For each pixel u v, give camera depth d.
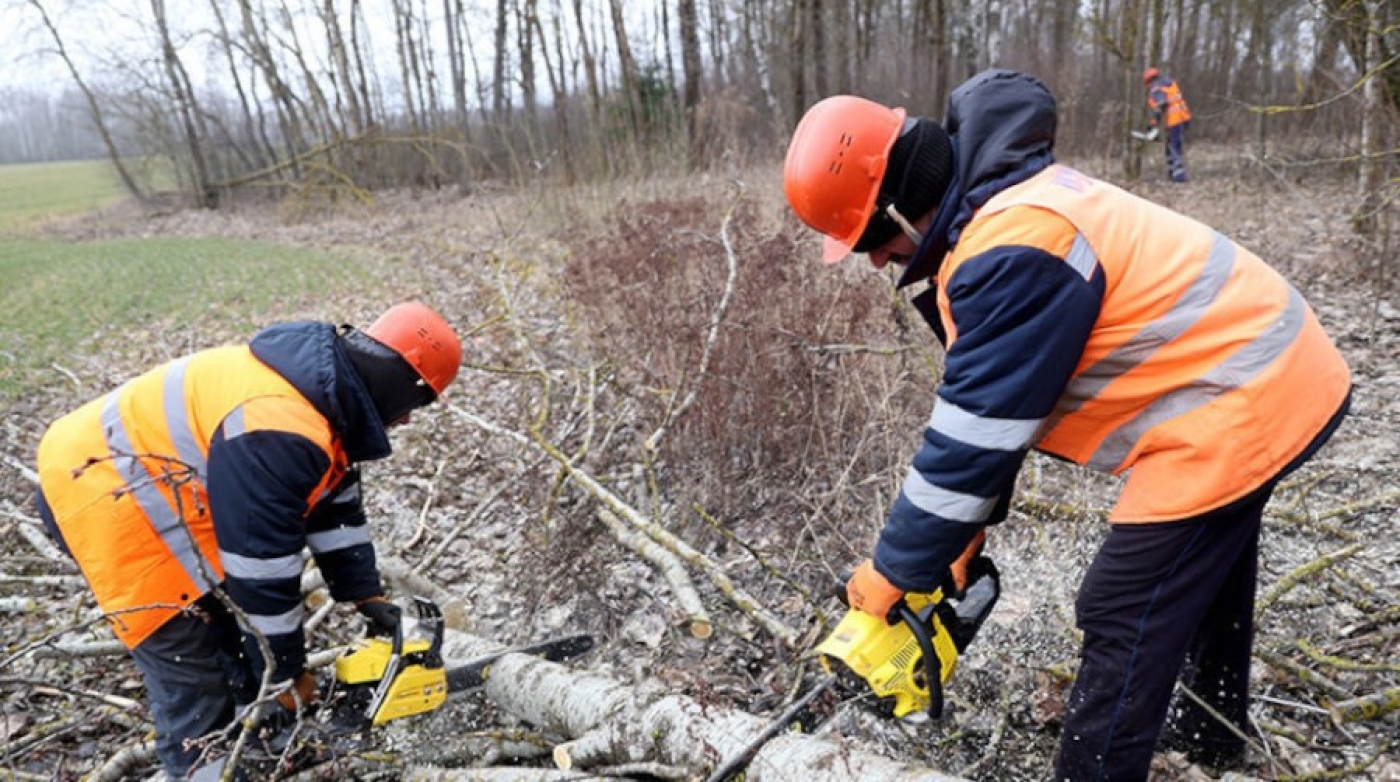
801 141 1.93
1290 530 3.38
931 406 3.94
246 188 25.84
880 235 1.95
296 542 2.19
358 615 3.50
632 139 11.54
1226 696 2.20
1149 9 12.69
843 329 4.28
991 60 18.84
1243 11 13.63
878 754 2.26
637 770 2.25
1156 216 1.75
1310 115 10.02
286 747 2.38
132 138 27.12
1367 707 2.43
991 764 2.45
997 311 1.65
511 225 12.75
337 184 22.83
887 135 1.86
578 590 3.41
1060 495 3.73
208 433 2.15
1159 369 1.71
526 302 7.98
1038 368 1.65
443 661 2.67
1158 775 2.28
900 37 22.89
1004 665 2.81
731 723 2.21
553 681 2.58
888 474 3.59
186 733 2.32
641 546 3.41
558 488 3.76
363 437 2.28
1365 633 2.82
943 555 1.82
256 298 11.00
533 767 2.60
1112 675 1.84
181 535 2.20
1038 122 1.76
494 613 3.54
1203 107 16.31
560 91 19.25
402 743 2.72
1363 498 3.55
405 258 13.23
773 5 20.23
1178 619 1.79
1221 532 1.75
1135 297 1.68
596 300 5.73
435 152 23.36
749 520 3.87
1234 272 1.72
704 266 5.35
